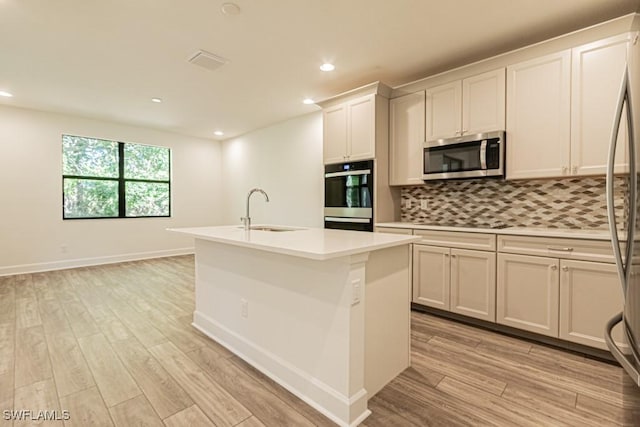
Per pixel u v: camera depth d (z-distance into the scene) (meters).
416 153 3.40
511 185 3.10
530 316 2.48
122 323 2.89
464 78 3.02
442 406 1.72
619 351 1.08
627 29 2.23
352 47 2.87
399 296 2.03
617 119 1.14
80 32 2.60
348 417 1.57
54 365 2.14
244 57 3.05
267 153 5.82
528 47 2.61
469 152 2.94
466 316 2.86
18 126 4.68
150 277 4.61
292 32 2.62
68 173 5.17
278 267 1.97
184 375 2.02
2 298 3.61
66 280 4.41
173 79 3.57
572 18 2.41
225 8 2.29
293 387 1.86
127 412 1.66
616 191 2.55
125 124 5.62
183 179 6.46
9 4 2.22
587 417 1.62
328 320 1.67
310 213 5.07
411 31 2.60
